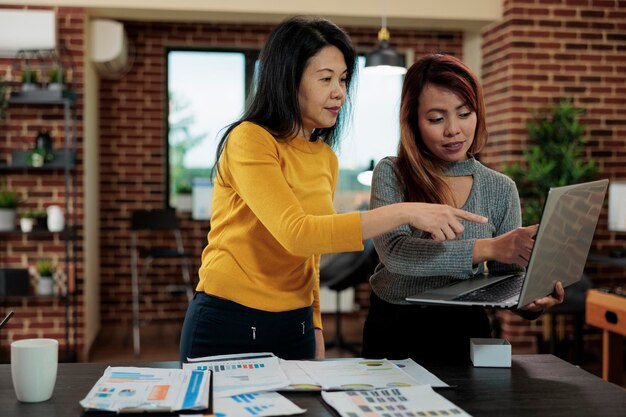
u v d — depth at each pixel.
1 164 5.17
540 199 5.31
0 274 4.92
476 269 1.81
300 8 5.39
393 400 1.34
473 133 1.80
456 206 1.84
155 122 6.42
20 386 1.36
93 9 5.36
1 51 5.12
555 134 5.37
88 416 1.27
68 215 5.24
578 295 4.34
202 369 1.54
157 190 6.44
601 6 5.52
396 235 1.73
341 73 1.71
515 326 5.39
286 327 1.79
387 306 1.86
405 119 1.83
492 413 1.32
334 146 1.90
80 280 5.25
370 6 5.45
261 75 1.71
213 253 1.80
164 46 6.42
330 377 1.50
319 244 1.50
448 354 1.80
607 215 5.55
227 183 1.73
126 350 5.54
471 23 5.75
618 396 1.43
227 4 5.34
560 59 5.51
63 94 4.95
